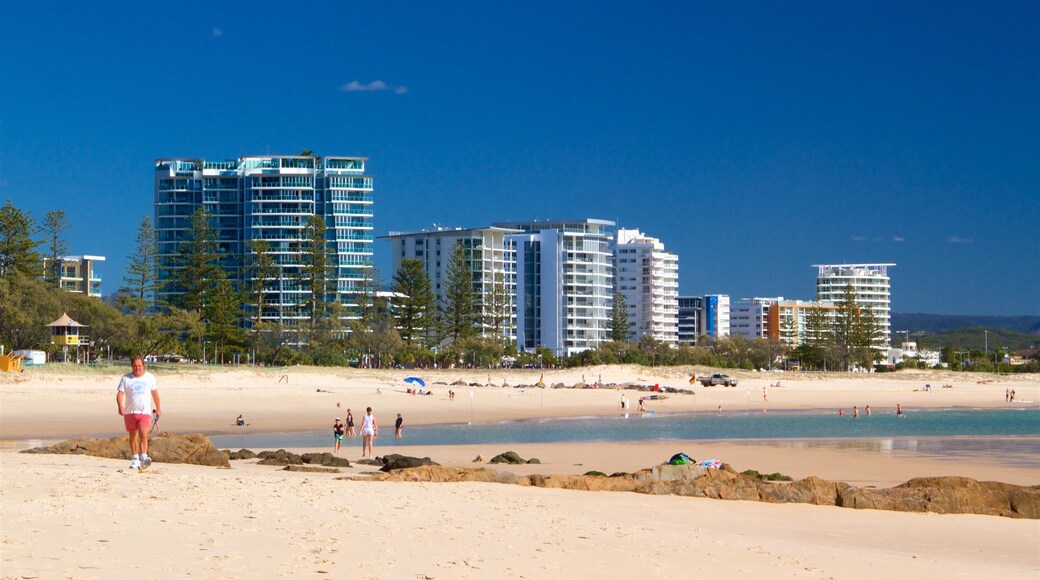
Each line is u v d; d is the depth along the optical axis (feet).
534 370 420.77
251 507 48.29
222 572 33.53
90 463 77.51
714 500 71.87
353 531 43.42
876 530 60.85
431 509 52.95
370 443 129.29
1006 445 160.56
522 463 124.16
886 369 617.62
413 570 36.11
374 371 349.82
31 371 247.91
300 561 36.22
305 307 441.68
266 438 167.53
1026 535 60.90
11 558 33.37
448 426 207.51
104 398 221.25
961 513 70.64
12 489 51.65
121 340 334.24
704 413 268.82
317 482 66.08
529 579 36.22
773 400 343.26
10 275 316.40
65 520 41.24
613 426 211.41
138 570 32.94
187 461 93.04
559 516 55.21
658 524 56.39
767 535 55.72
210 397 248.73
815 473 118.93
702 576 39.60
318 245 439.22
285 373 311.06
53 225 357.41
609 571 38.99
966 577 44.32
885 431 200.44
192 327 357.82
